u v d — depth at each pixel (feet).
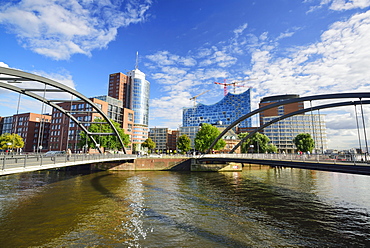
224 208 64.85
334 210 62.95
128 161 171.83
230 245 40.34
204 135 239.50
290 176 146.30
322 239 43.42
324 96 105.29
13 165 50.14
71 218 54.03
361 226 50.47
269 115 464.24
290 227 49.67
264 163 106.11
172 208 64.34
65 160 72.64
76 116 248.32
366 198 77.92
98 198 75.00
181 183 110.83
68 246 38.93
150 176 138.10
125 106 435.53
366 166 59.82
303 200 74.95
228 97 627.46
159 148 460.14
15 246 38.68
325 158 80.64
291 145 386.93
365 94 89.04
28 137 296.51
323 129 395.75
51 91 86.99
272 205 68.39
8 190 86.69
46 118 320.91
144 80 451.12
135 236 43.75
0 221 51.13
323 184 110.52
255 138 258.98
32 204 66.18
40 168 56.90
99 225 49.57
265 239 43.21
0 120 358.84
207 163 179.73
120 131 216.54
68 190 88.43
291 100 124.06
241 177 139.74
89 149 215.92
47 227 47.93
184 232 46.24
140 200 73.20
